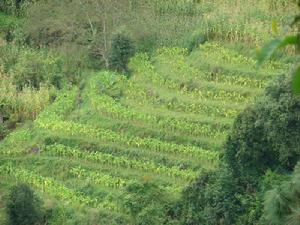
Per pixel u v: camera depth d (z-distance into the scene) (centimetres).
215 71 5619
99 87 5838
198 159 4794
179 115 5272
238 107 5197
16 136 5478
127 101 5616
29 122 5797
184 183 4619
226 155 3838
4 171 5034
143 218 3950
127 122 5325
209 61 5738
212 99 5378
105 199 4553
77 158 5091
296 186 1702
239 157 3747
